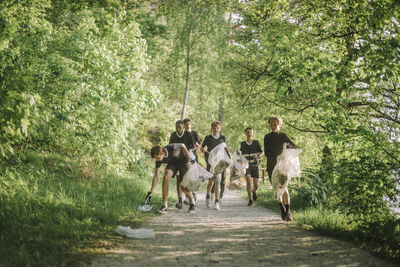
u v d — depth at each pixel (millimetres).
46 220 4094
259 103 13398
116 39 9219
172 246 3932
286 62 7945
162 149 6797
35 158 7598
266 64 13328
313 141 12078
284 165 5695
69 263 3082
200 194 13297
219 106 24734
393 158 5504
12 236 3398
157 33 18125
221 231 4910
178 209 7230
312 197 7793
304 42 9234
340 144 6043
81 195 5945
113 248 3684
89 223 4484
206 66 23562
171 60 23172
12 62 5629
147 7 18922
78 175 7852
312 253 3760
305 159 11922
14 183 5270
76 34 8156
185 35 22859
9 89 4523
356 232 4637
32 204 4680
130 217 5590
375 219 4934
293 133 12195
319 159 11508
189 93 26484
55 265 2992
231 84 14641
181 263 3301
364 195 5473
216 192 7766
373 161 5508
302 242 4301
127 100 8930
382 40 5695
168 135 25141
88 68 8414
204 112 27828
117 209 5734
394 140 5977
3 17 5336
